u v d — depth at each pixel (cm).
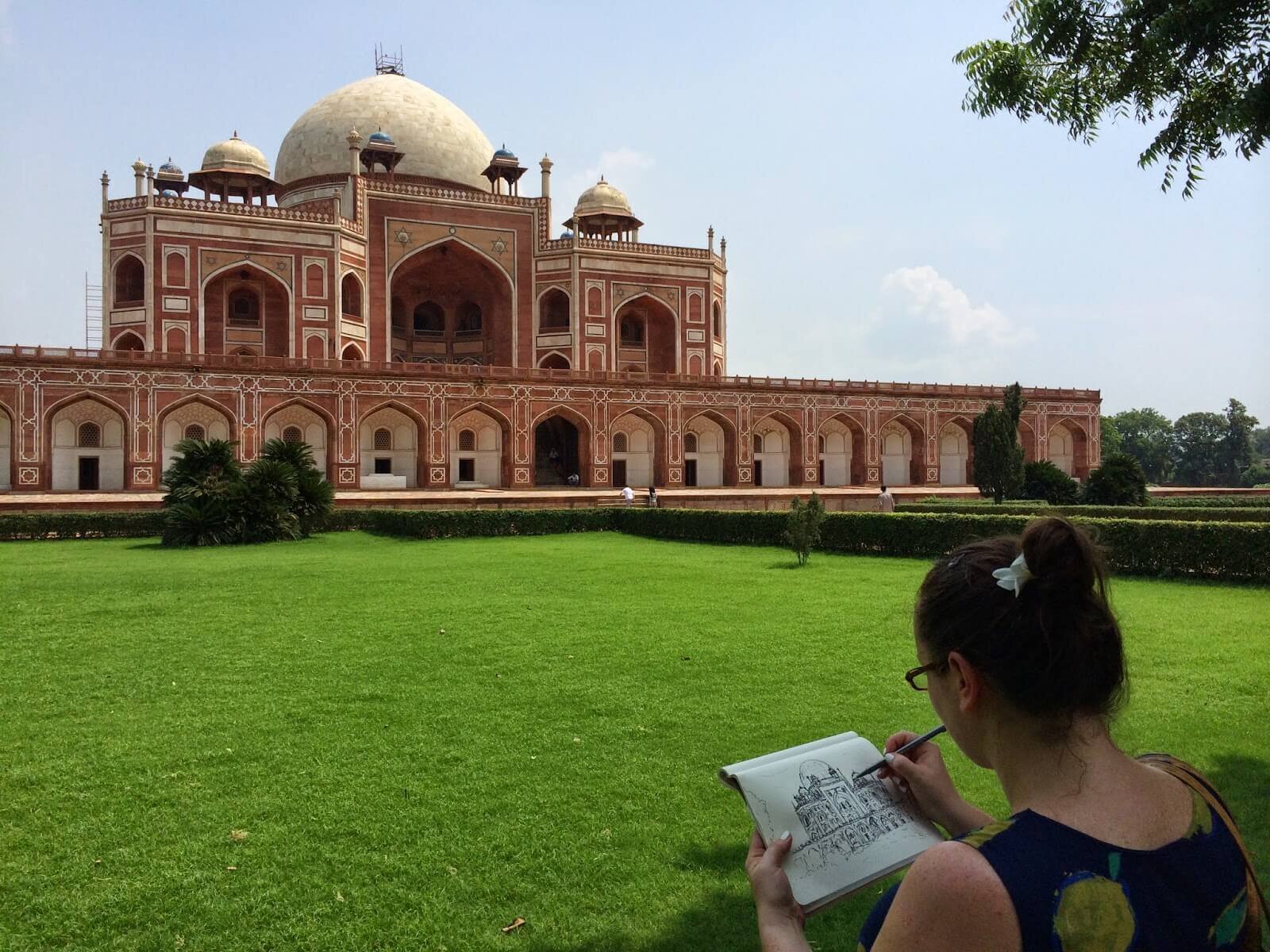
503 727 335
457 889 213
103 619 552
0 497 1535
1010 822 72
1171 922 66
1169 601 622
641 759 300
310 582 721
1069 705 75
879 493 2047
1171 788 76
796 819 96
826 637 494
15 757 304
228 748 312
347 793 271
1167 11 331
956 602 80
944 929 65
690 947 188
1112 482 1543
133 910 203
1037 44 366
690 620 544
